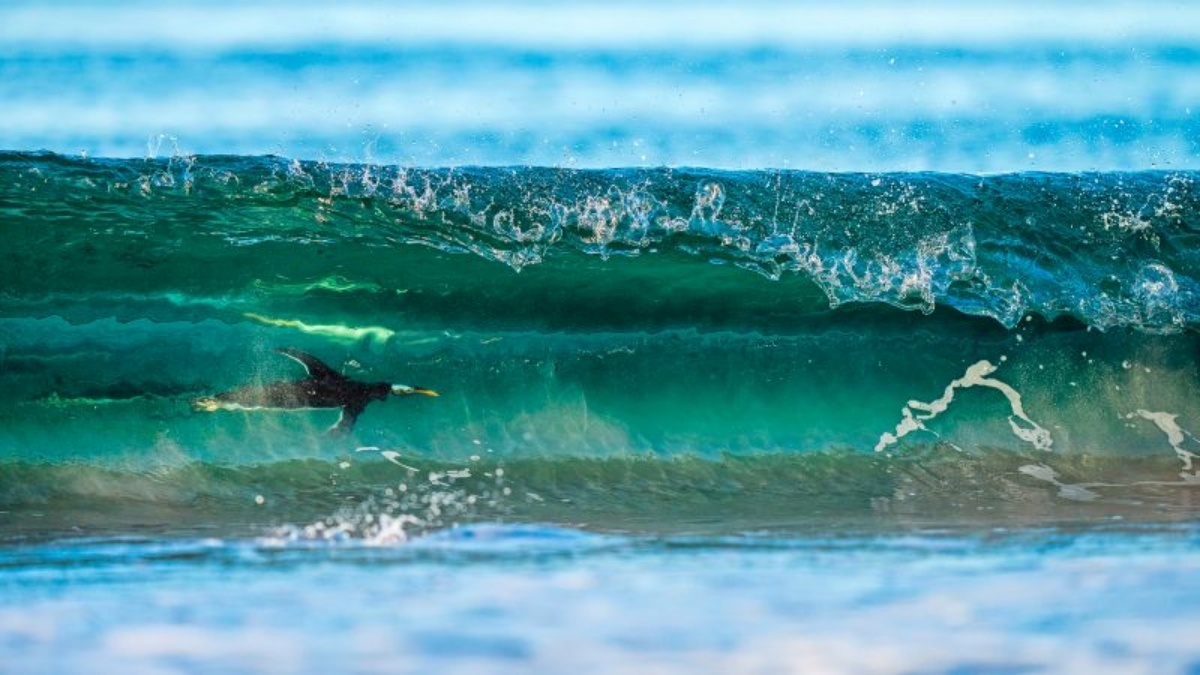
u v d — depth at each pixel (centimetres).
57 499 3016
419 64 5094
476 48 5247
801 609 2106
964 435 3397
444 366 3391
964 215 3609
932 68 5128
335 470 3161
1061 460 3347
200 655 1916
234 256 3425
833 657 1884
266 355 3356
